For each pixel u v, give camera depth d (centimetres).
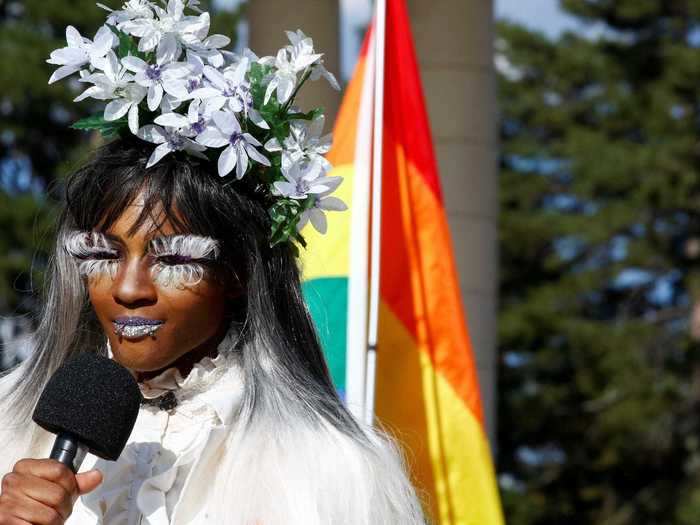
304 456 333
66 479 295
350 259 546
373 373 510
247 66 346
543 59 2717
